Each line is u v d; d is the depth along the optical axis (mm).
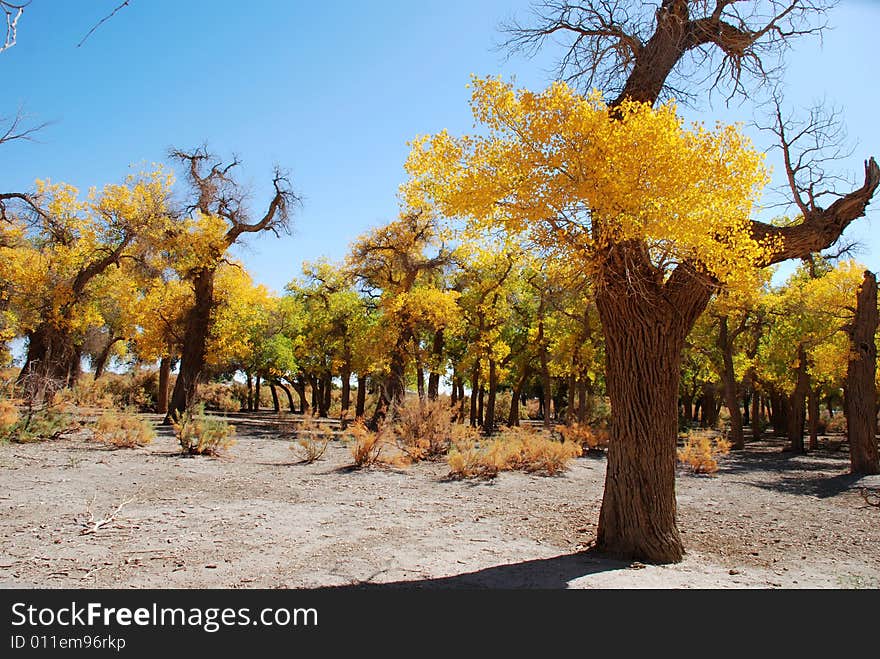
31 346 22797
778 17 5949
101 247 21734
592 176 4684
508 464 13883
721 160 4711
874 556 6473
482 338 25375
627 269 5203
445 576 5023
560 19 6281
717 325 25078
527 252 5578
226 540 6027
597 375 30031
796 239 5652
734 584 5047
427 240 22828
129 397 34219
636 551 5812
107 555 5266
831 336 17984
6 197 17438
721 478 14055
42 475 9047
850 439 15219
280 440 19062
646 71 6137
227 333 23844
